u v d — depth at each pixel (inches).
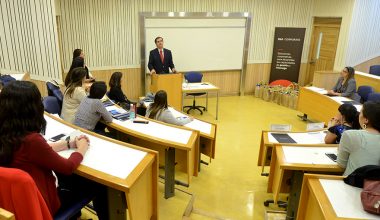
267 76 314.0
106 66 250.8
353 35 268.7
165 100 126.6
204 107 252.1
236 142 186.7
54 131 87.4
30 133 56.8
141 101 168.1
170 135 107.0
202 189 130.1
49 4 177.6
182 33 266.1
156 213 81.6
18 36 173.9
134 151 76.2
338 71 257.1
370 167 68.4
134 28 251.4
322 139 115.3
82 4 229.9
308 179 74.2
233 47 288.2
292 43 293.9
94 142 80.2
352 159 79.6
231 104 274.1
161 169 137.2
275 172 105.7
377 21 271.3
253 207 119.0
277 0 291.1
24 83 56.1
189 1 262.2
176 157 118.1
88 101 116.3
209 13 269.3
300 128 213.3
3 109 54.4
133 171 66.9
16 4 169.9
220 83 297.4
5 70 174.7
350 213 61.9
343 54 273.7
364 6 262.4
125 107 143.3
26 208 50.9
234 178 141.3
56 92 145.6
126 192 61.8
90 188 75.4
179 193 124.6
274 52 300.4
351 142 80.4
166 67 226.2
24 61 178.4
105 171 66.1
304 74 325.7
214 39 278.7
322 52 305.0
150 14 250.8
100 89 117.3
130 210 65.1
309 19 308.3
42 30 179.0
